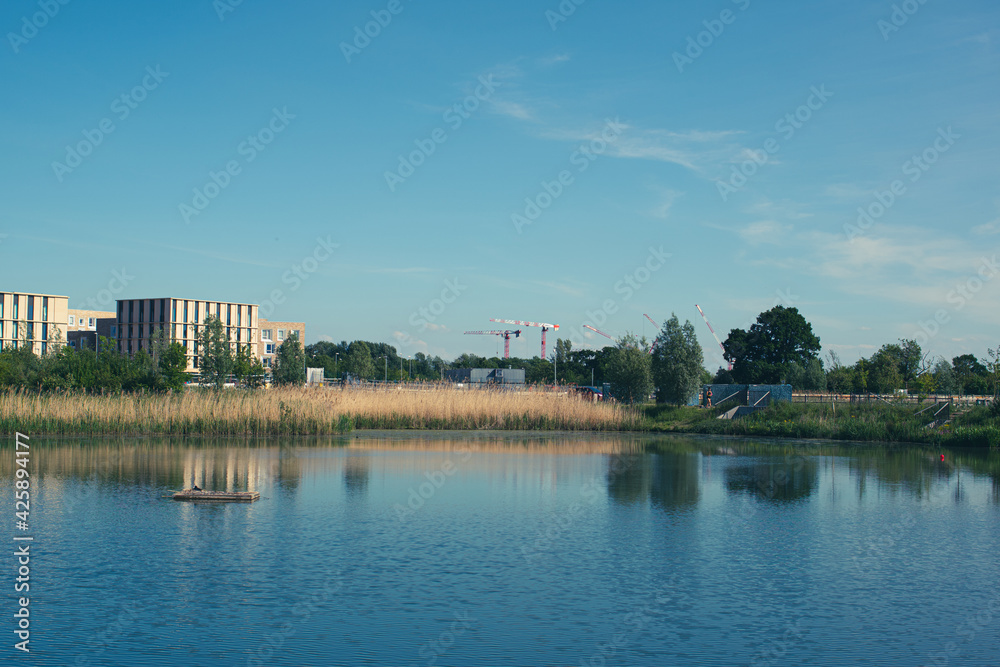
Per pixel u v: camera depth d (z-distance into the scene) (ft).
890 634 54.75
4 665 47.70
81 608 58.08
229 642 51.78
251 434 191.11
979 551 77.46
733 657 50.44
